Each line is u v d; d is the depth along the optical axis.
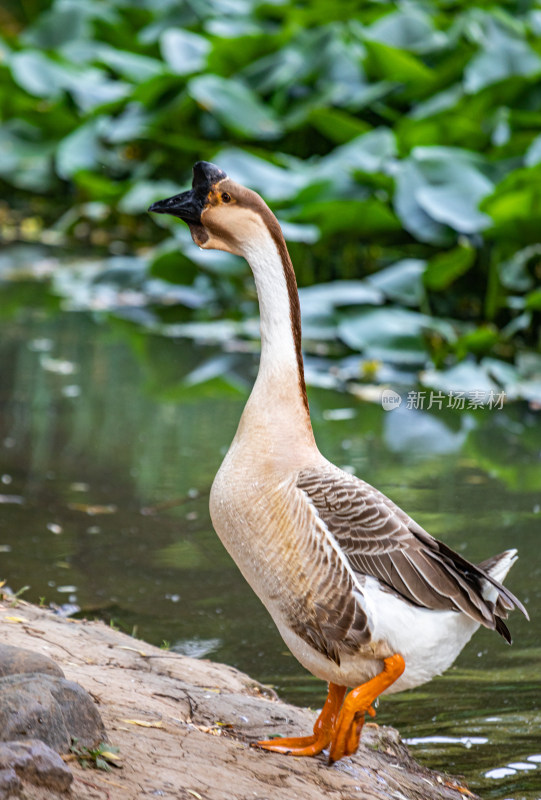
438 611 4.97
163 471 10.47
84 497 9.71
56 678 4.46
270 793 4.56
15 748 3.87
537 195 13.42
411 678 5.05
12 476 10.12
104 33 24.83
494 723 6.23
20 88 22.42
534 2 20.52
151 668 6.15
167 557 8.55
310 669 5.21
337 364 14.74
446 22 20.55
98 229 23.69
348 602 4.89
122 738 4.74
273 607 5.11
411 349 14.19
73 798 3.93
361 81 19.58
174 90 20.66
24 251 21.97
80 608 7.52
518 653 7.20
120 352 15.10
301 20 21.81
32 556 8.38
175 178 21.47
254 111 19.22
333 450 11.27
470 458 11.20
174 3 25.84
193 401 12.95
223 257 16.44
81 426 11.77
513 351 14.78
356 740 5.15
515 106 17.20
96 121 21.94
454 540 8.84
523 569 8.36
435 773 5.64
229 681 6.30
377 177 15.47
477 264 16.09
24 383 13.30
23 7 31.44
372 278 15.25
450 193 14.94
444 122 16.30
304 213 15.04
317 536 4.93
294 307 5.30
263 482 5.05
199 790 4.37
